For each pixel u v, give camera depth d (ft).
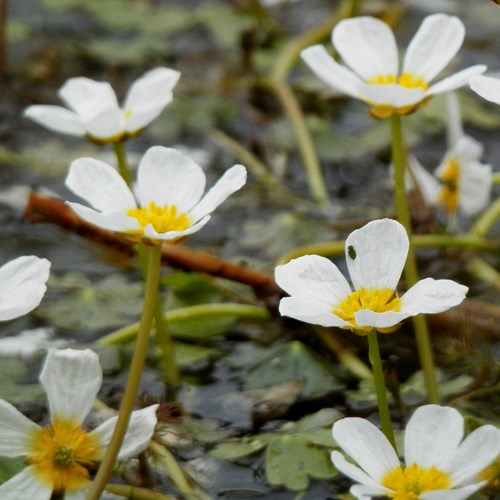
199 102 2.70
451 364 2.15
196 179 2.00
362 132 2.64
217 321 2.19
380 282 1.97
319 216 2.36
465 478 1.95
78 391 1.99
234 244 2.31
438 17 2.11
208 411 2.11
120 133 2.11
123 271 2.26
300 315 1.94
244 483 2.04
